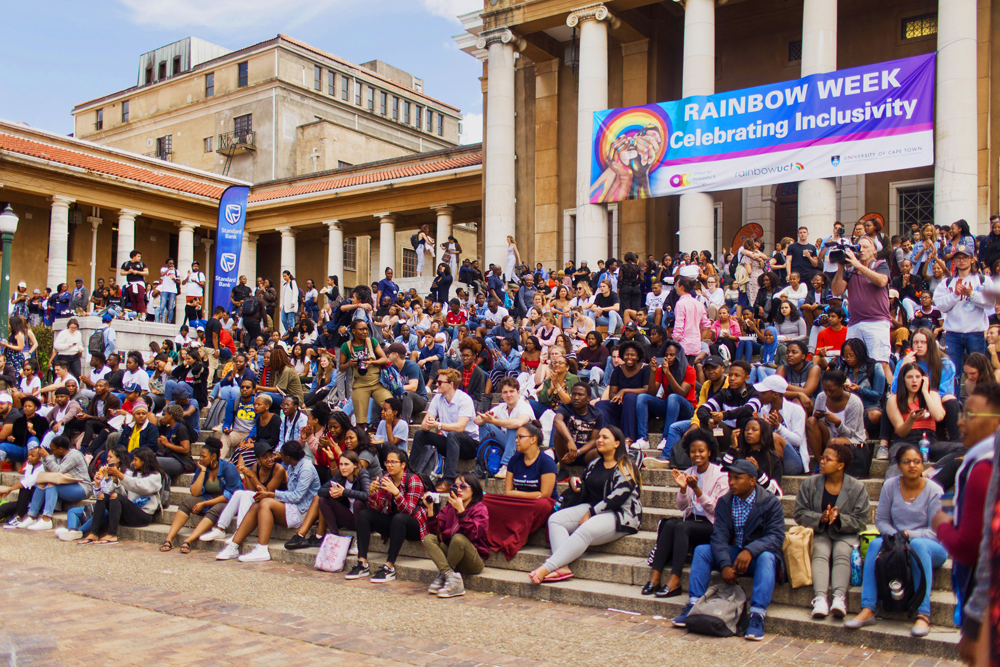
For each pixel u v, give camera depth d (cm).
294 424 980
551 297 1567
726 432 828
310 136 4269
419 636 605
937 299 973
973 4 1609
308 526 909
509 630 619
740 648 571
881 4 1978
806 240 1402
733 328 1179
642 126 1877
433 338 1370
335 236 3108
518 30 2205
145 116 4875
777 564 627
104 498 1035
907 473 607
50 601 706
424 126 5262
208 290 3359
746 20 2180
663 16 2264
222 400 1305
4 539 1034
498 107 2216
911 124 1566
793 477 784
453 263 2431
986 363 655
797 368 910
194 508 997
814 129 1664
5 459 1316
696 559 650
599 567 725
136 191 2972
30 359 1570
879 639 567
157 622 640
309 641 591
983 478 313
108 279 3141
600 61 2034
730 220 2191
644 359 1098
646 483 868
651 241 2220
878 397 862
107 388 1326
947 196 1592
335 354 1311
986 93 1733
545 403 986
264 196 3319
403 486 821
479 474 927
